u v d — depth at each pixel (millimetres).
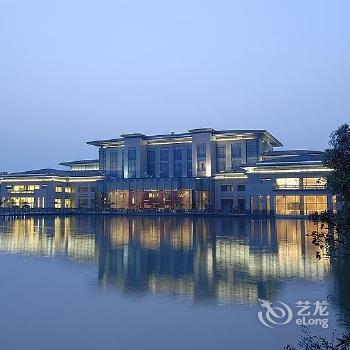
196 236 44906
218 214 100125
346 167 8953
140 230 54219
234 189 116500
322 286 18422
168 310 14812
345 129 9195
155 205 123062
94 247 34094
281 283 19156
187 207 118438
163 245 35562
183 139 129375
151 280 20000
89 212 114188
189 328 12867
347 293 17000
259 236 44625
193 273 21844
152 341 11836
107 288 18359
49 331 12742
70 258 27609
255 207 97625
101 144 141625
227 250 31875
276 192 94062
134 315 14305
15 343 11734
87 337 12180
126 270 22844
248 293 17234
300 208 91188
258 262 25656
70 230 53938
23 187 138000
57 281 19844
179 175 130375
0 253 30250
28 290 18000
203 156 125188
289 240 39844
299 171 93375
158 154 134500
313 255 28828
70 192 139625
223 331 12633
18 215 96125
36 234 46938
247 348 11273
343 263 25141
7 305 15602
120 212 112438
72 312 14641
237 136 123000
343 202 8836
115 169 140125
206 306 15320
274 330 12664
